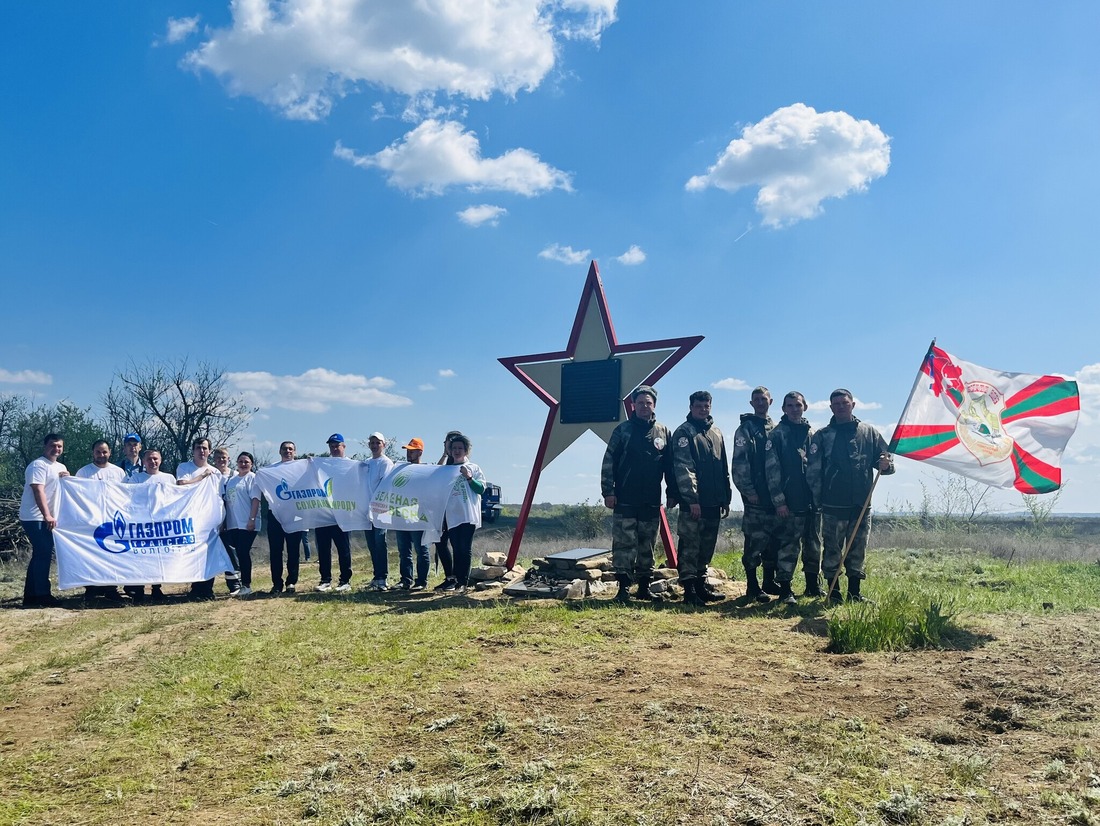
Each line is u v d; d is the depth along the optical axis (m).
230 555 10.62
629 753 3.56
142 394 29.66
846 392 7.91
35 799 3.51
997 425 6.93
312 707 4.64
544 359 10.84
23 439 28.98
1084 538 19.09
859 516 7.62
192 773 3.73
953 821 2.80
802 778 3.23
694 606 7.92
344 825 3.04
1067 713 4.02
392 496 10.11
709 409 8.59
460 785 3.32
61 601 9.77
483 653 5.80
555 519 29.67
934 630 5.88
